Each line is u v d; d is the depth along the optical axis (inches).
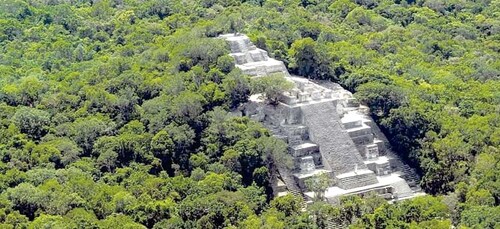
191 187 7263.8
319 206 7086.6
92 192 7130.9
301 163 7844.5
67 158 7721.5
